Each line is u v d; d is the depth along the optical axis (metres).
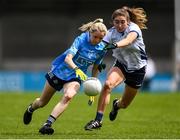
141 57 27.89
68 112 40.19
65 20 108.19
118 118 36.69
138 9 27.44
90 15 108.44
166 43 106.19
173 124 33.53
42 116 37.34
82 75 25.56
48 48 107.69
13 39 108.12
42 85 76.50
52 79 26.56
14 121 34.41
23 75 76.56
